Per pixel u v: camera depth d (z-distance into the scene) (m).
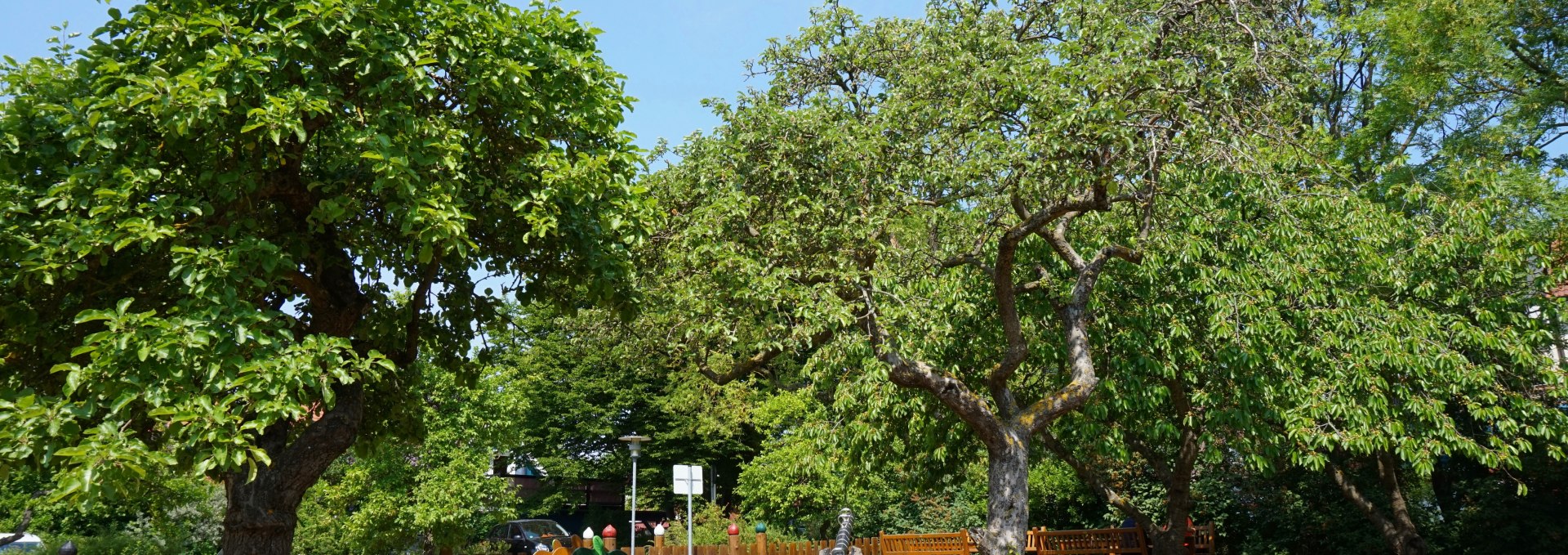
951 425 12.84
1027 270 12.56
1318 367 9.69
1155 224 10.74
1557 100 12.59
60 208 5.81
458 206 6.65
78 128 5.77
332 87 6.34
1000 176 9.55
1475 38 12.32
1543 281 10.36
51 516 17.72
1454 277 10.63
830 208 9.81
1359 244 10.08
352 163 7.01
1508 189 11.60
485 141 7.62
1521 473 13.09
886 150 10.18
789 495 21.55
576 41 7.96
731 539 13.04
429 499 16.94
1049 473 19.69
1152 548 14.32
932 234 11.21
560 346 31.88
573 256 8.08
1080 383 10.11
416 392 9.54
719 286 9.69
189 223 6.07
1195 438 13.73
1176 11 9.34
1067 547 17.09
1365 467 15.76
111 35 6.60
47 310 6.61
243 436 5.20
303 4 6.10
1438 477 15.15
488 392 18.08
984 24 11.26
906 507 23.17
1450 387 9.88
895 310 9.16
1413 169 12.89
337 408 7.05
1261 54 9.70
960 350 12.56
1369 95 14.33
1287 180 10.18
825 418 13.61
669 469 33.03
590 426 32.09
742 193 9.88
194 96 5.62
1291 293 9.98
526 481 40.16
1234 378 10.43
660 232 10.77
